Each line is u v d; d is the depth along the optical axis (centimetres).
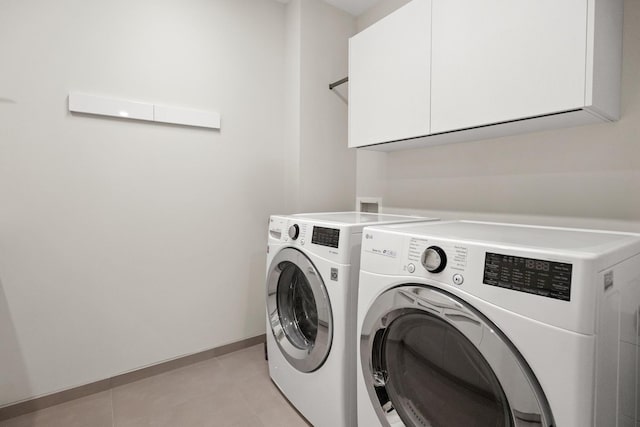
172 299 202
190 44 202
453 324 84
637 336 88
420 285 95
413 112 153
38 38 157
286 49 242
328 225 136
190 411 163
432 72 143
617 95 119
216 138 214
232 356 220
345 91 252
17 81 153
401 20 157
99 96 172
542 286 69
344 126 253
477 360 86
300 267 149
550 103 106
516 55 114
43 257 162
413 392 106
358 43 183
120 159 181
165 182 196
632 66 120
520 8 112
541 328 69
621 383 80
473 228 121
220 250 219
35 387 162
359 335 115
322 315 136
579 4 99
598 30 101
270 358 184
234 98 220
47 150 161
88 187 173
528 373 71
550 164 143
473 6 126
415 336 104
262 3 232
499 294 76
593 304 64
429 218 182
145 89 186
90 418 157
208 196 212
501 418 83
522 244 79
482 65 124
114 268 182
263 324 239
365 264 112
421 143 183
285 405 168
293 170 236
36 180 159
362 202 252
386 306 102
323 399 138
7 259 154
